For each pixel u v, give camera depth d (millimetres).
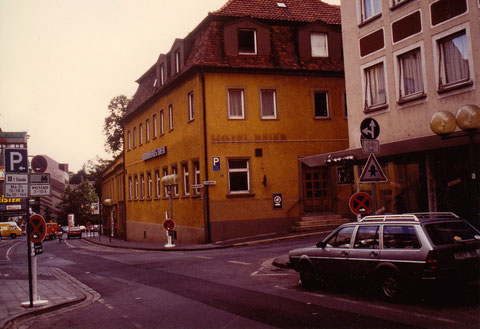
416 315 8156
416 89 16578
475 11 14266
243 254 19562
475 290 9883
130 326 8641
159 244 31688
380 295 9523
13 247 44969
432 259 8664
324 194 27906
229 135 26547
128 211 44656
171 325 8492
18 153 11172
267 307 9500
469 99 14531
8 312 10328
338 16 30312
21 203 76938
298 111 27656
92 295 12539
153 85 36781
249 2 29062
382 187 18281
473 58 14336
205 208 25922
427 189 16359
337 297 10141
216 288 12180
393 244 9445
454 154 15375
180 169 29938
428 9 15836
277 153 27125
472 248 9062
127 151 44938
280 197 26906
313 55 28609
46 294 12820
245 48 27453
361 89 18844
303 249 11555
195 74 26922
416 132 16438
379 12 17969
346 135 28375
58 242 55312
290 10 29531
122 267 18688
